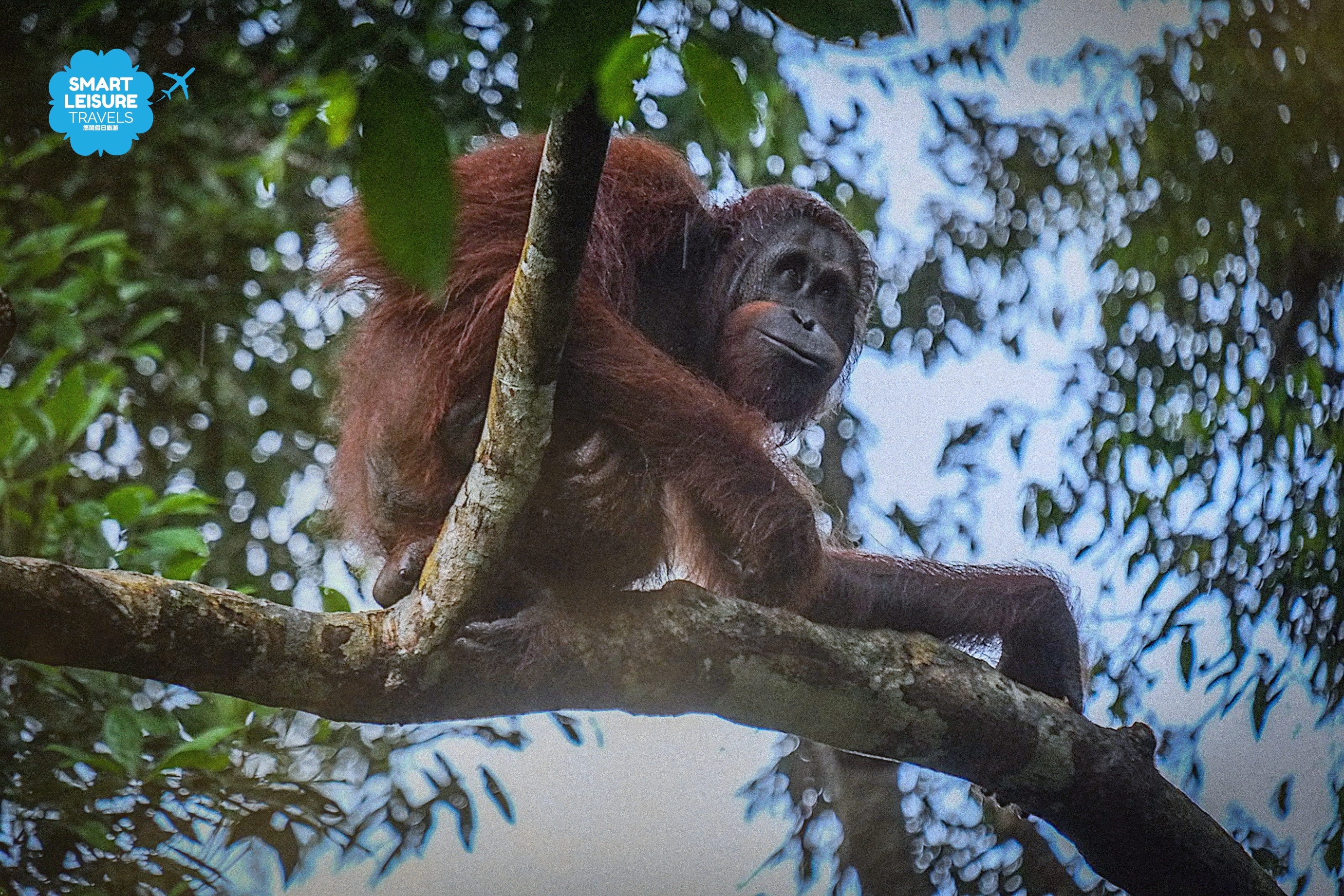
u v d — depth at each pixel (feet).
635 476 25.94
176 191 42.93
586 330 25.84
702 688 25.86
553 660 24.71
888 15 11.82
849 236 34.22
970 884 43.62
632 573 26.23
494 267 26.58
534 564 26.02
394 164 11.80
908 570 30.42
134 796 34.81
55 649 20.90
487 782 37.11
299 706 23.18
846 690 26.61
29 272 37.81
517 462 22.25
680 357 33.01
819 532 27.89
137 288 39.06
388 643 23.38
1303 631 42.73
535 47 12.15
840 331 33.42
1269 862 41.14
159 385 43.16
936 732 27.12
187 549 32.60
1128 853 28.58
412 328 27.30
